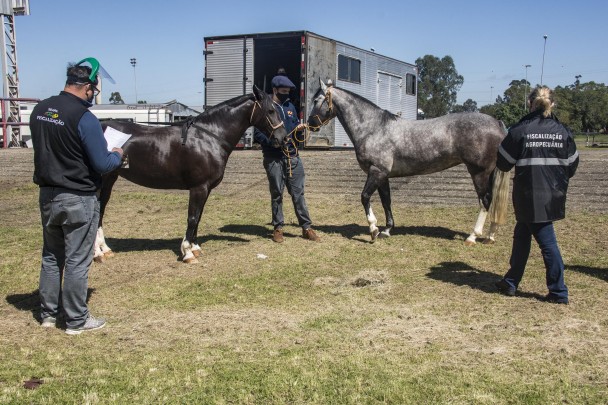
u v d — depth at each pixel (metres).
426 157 7.73
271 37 16.86
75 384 3.53
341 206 11.00
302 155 16.20
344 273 6.38
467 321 4.66
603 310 4.91
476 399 3.30
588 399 3.29
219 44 17.77
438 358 3.89
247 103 7.13
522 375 3.62
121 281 6.12
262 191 12.66
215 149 6.90
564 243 7.59
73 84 4.47
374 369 3.71
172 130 6.85
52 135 4.30
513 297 5.34
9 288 5.87
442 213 10.06
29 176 15.72
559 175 4.98
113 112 29.16
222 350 4.09
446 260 6.94
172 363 3.84
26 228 9.35
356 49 19.42
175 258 7.18
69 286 4.44
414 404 3.26
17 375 3.66
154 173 6.77
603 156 13.58
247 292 5.66
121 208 11.27
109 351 4.12
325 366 3.77
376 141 7.93
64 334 4.49
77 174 4.39
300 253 7.39
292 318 4.81
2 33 25.56
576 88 63.31
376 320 4.71
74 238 4.45
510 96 74.56
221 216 10.26
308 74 16.64
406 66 23.98
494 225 7.68
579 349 4.03
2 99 24.11
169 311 5.06
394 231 8.80
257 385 3.50
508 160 5.14
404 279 6.06
